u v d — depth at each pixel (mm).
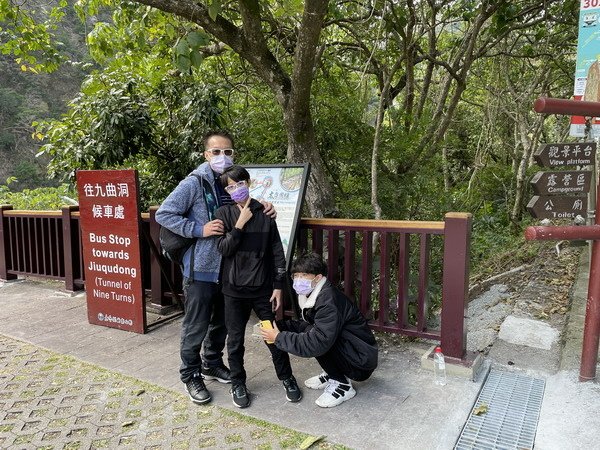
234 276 2662
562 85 9891
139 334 3939
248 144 5996
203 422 2578
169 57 6168
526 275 5816
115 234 3955
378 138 4691
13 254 5824
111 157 5848
